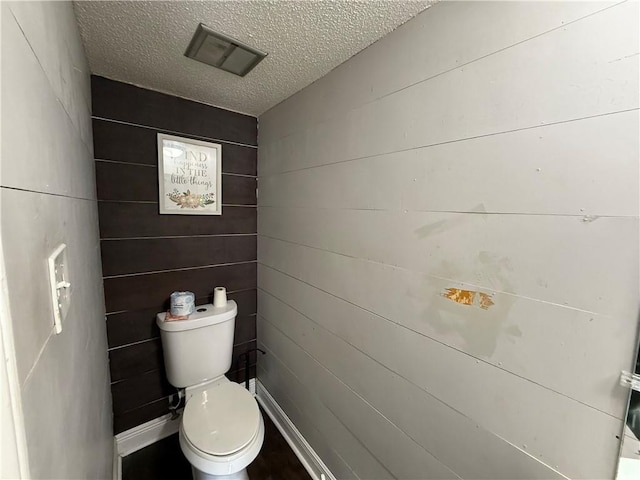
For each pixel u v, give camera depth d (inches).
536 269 26.1
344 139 46.7
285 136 61.7
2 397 10.4
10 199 11.7
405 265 38.0
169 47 42.3
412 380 38.0
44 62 18.6
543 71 24.9
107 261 55.2
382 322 41.8
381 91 39.9
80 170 34.5
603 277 22.5
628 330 21.5
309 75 50.3
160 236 60.8
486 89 28.8
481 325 30.3
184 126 61.1
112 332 57.2
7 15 12.0
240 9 34.2
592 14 22.2
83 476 25.8
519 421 27.9
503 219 28.1
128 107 54.6
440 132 33.0
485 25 28.5
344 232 47.8
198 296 67.4
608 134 21.8
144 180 57.7
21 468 11.5
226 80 52.7
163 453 61.2
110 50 43.0
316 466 56.7
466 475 32.6
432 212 34.4
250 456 44.7
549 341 25.6
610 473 22.9
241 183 70.9
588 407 23.7
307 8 33.9
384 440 42.6
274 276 68.8
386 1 32.7
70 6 30.4
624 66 21.0
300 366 61.2
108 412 50.4
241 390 56.8
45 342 16.0
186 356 59.4
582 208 23.3
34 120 15.9
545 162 25.1
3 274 10.7
